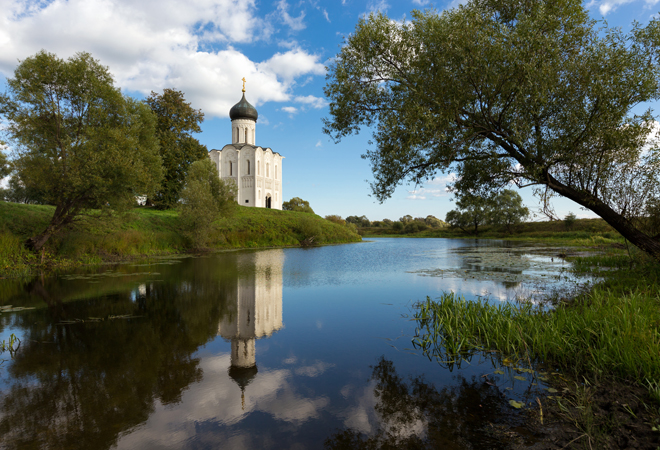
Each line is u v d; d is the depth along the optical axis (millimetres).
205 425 3367
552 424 3287
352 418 3467
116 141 14648
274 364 4883
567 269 14344
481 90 8352
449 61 8359
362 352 5324
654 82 7512
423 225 99312
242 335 6184
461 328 6094
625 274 10156
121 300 8953
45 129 14320
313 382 4312
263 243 34094
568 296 8688
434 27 8586
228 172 58938
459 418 3451
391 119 8836
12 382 4340
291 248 31641
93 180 13664
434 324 6719
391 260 19703
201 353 5332
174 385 4262
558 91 7996
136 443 3068
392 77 9672
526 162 8523
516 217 55375
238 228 33562
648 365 3943
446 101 8586
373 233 97062
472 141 8914
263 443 3051
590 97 7758
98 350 5453
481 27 8320
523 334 5363
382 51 9289
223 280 12156
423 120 8133
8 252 13852
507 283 11117
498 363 4812
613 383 3957
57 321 7078
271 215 41625
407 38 9070
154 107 33969
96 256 17188
